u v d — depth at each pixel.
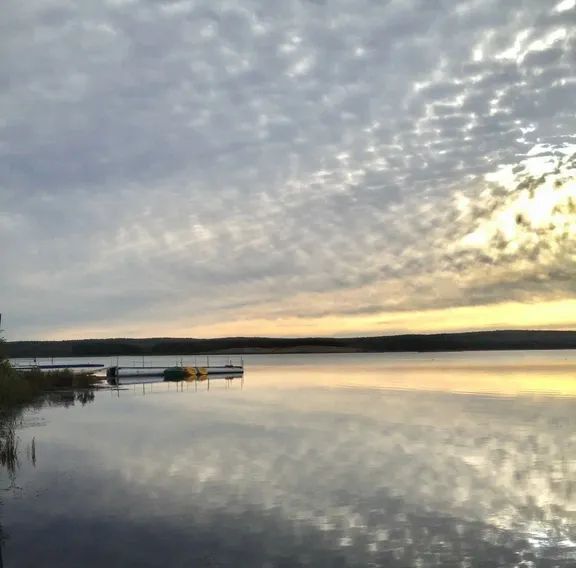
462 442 23.41
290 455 20.80
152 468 18.67
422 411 34.22
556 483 16.84
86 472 18.12
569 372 80.56
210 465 19.17
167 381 71.44
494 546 11.98
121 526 13.09
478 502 15.01
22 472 18.09
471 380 63.69
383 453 21.17
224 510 14.25
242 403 40.69
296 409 36.16
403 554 11.55
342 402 40.38
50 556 11.45
